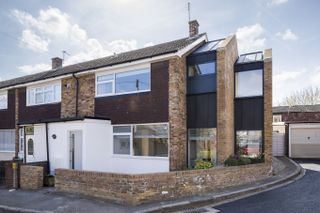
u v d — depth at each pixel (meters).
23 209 8.28
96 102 15.71
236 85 15.40
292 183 12.63
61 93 17.34
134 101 14.41
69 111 16.81
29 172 11.27
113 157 14.67
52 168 14.16
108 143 14.78
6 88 20.47
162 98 13.59
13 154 19.98
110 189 8.72
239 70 15.39
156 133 13.69
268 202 9.11
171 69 13.45
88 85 16.16
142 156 13.88
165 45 16.52
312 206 8.55
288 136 24.55
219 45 14.46
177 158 13.22
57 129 14.27
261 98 14.62
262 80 14.73
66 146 13.81
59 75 17.02
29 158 15.81
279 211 8.03
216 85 13.79
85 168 13.37
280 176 13.86
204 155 14.06
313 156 23.77
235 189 10.53
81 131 13.98
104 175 8.90
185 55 14.57
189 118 14.45
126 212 7.57
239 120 15.06
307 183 12.59
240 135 14.98
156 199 8.68
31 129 16.00
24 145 16.31
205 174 10.12
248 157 13.89
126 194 8.34
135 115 14.30
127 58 15.38
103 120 14.55
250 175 12.29
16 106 19.92
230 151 14.19
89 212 7.74
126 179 8.36
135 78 14.54
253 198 9.72
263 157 14.15
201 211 8.12
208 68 14.26
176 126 13.24
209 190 10.20
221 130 13.38
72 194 9.64
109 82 15.40
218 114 13.51
